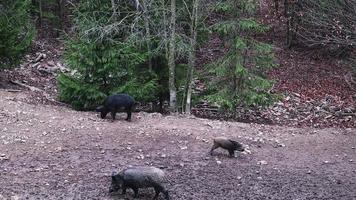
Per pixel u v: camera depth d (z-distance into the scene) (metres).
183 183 10.30
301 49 29.12
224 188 10.13
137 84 17.59
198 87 22.08
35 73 23.11
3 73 21.77
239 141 13.74
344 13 21.77
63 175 10.48
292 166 11.89
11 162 11.09
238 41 17.61
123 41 18.20
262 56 18.70
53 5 30.33
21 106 15.82
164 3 19.12
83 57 17.11
